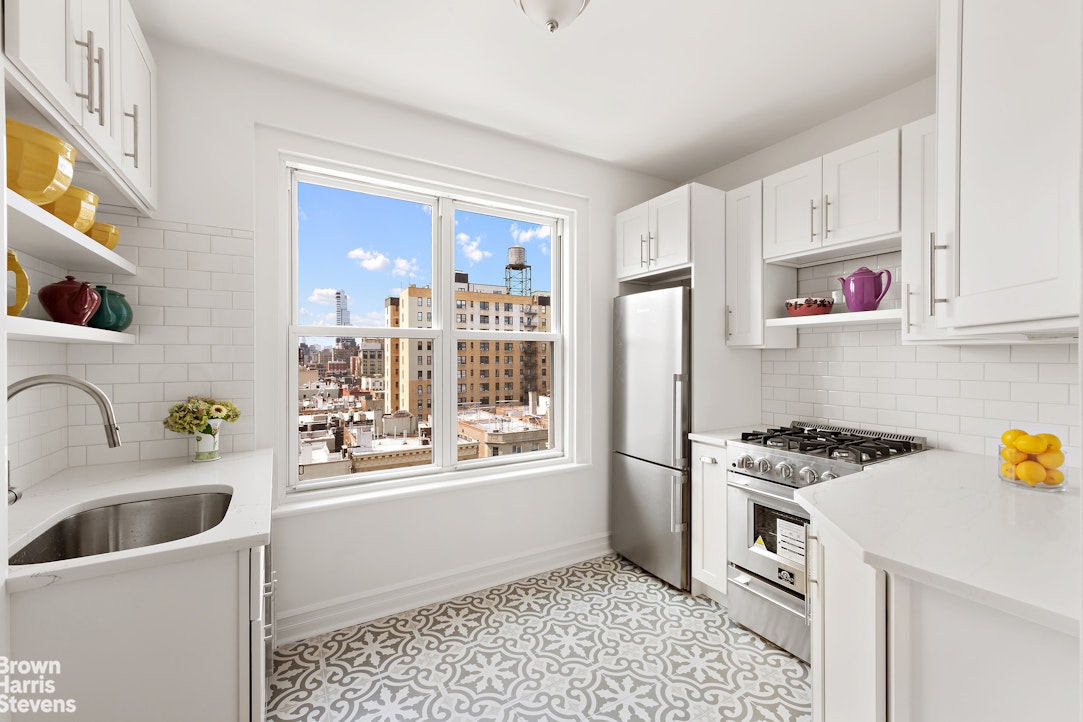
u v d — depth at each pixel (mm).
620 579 2727
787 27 1807
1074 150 885
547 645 2074
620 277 3051
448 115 2480
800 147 2654
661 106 2381
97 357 1779
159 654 1060
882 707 991
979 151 1149
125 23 1489
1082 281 518
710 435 2471
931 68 2062
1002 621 826
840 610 1176
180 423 1797
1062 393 1739
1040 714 783
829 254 2297
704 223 2598
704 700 1739
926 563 922
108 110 1355
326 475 2396
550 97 2309
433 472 2635
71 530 1336
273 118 2109
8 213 978
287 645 2082
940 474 1628
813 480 1908
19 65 942
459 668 1919
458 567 2584
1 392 899
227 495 1551
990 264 1111
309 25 1811
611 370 3115
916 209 1845
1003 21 1066
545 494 2869
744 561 2199
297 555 2178
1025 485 1457
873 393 2311
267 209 2129
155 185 1833
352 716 1663
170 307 1903
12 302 1166
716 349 2643
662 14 1737
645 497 2754
